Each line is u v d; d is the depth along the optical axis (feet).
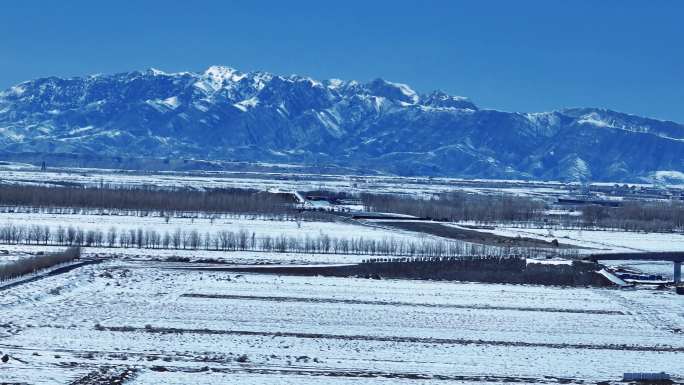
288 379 650.02
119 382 617.21
